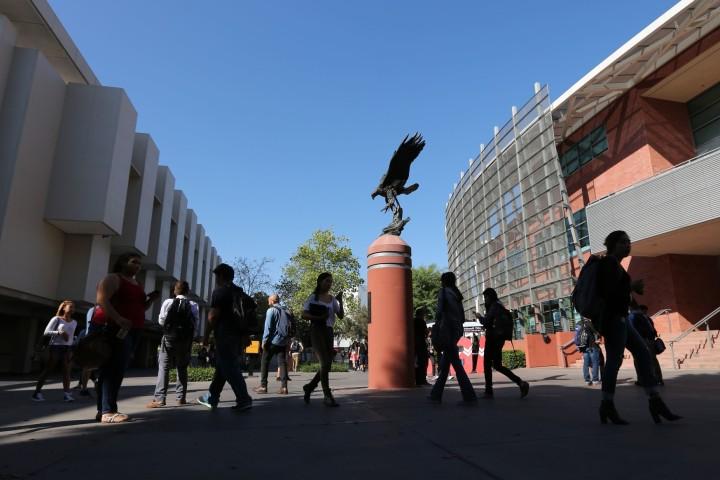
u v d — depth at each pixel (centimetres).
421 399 664
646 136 2072
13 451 326
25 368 2397
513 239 2759
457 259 4156
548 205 2372
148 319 3469
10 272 1981
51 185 2297
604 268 418
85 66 2692
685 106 2161
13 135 2003
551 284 2344
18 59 2084
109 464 287
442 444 338
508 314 690
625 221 1814
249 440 363
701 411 485
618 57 1930
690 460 275
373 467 274
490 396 675
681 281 1941
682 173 1599
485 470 263
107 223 2353
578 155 2584
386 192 948
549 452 304
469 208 3631
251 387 997
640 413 479
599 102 2322
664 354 1700
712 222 1519
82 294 2441
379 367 851
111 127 2430
